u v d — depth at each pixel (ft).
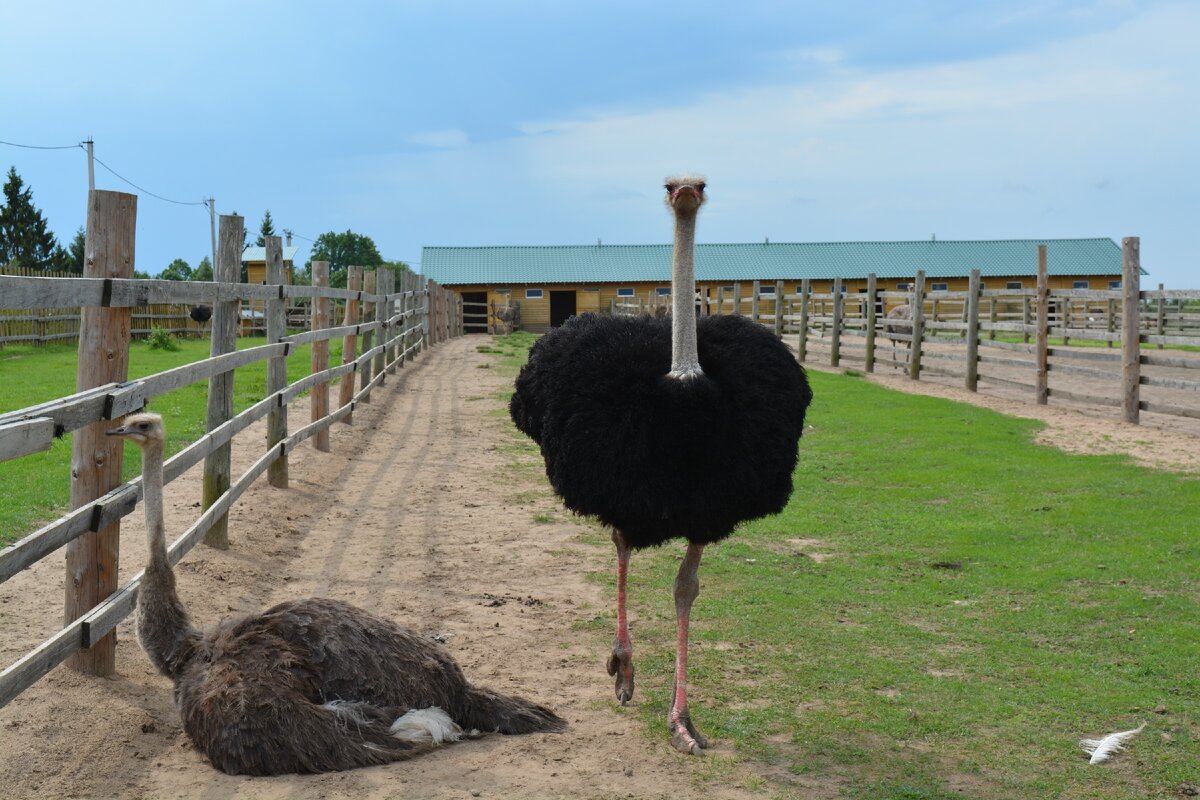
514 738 15.11
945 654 19.19
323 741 13.53
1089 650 19.43
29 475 30.53
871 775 14.35
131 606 16.72
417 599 21.95
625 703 16.65
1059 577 23.79
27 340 82.94
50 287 13.52
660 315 17.62
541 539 27.37
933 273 157.89
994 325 60.90
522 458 39.73
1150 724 16.25
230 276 24.86
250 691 13.56
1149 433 44.19
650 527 15.20
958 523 29.19
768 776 14.23
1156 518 28.94
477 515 29.96
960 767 14.70
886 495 32.96
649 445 14.37
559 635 20.01
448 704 15.10
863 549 26.78
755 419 14.87
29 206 198.90
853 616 21.39
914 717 16.29
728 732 15.61
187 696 14.07
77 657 16.06
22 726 14.26
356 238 287.69
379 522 28.71
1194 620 20.89
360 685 14.39
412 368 74.02
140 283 16.63
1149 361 46.37
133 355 78.48
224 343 24.41
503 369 75.25
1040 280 53.88
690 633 20.18
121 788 13.02
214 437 22.00
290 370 67.82
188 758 13.92
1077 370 51.49
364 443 41.09
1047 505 31.01
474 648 19.06
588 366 15.16
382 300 58.18
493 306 147.02
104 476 16.06
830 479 35.68
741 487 14.84
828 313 106.32
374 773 13.46
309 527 27.73
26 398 46.32
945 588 23.29
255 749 13.33
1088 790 14.14
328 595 22.02
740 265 162.50
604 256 165.89
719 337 15.96
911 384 65.51
